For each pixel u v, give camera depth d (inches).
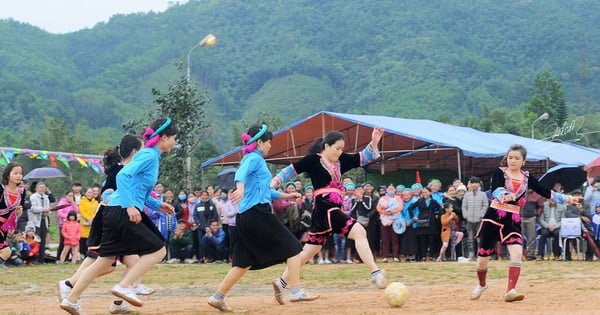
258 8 5915.4
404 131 924.6
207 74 4985.2
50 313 343.3
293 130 973.8
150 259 316.5
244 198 334.3
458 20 5487.2
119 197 314.3
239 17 5871.1
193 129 1141.1
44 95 4158.5
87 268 316.5
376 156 361.1
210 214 779.4
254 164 332.2
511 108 4210.1
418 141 993.5
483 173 1151.0
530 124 2320.4
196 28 5802.2
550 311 306.0
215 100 4704.7
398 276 556.7
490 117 2491.4
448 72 4623.5
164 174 1117.1
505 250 763.4
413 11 5506.9
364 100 4517.7
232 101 4744.1
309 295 354.9
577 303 333.7
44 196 790.5
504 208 348.8
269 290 466.6
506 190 349.1
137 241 312.5
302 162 359.6
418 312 310.7
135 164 309.9
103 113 4060.0
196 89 1153.4
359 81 4776.1
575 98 4266.7
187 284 522.9
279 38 5452.8
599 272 574.9
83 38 5413.4
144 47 5315.0
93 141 2805.1
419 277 543.8
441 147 909.8
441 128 1064.2
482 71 4616.1
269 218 335.3
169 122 320.5
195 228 781.3
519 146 352.2
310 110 4571.9
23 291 481.4
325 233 358.0
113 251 312.3
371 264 343.0
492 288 420.8
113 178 339.9
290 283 353.7
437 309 320.8
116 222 311.6
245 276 575.5
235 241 336.2
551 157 1046.4
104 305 380.5
